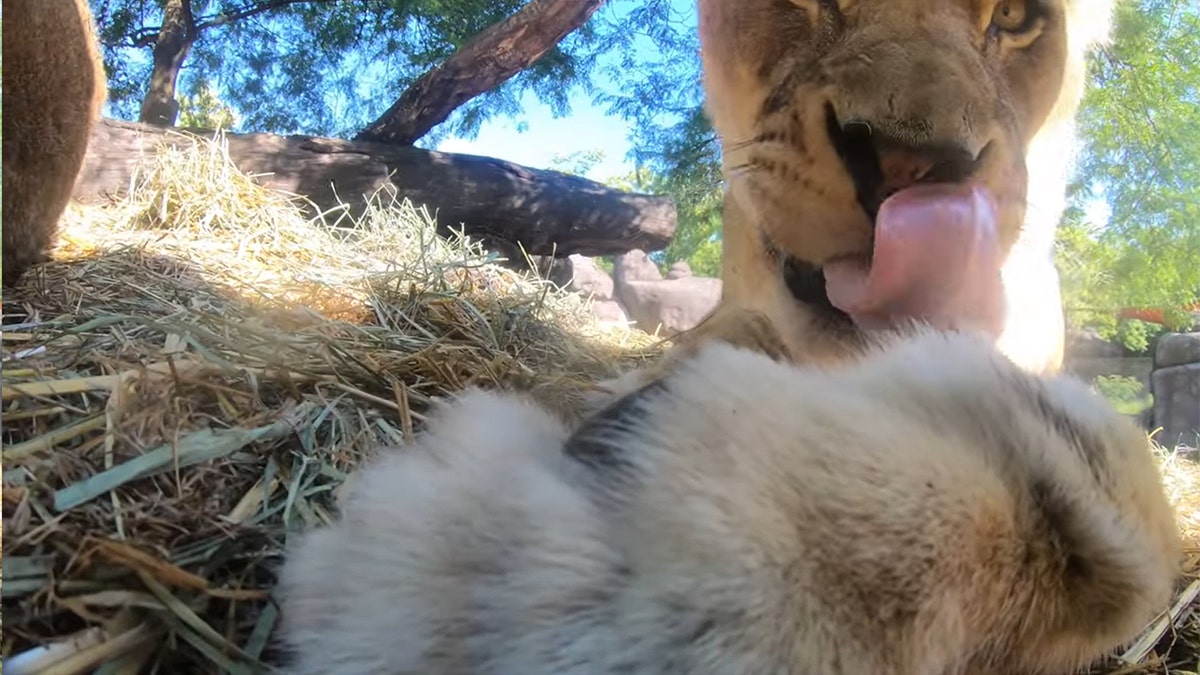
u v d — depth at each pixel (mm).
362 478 360
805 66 462
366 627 304
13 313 704
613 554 266
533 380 631
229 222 1101
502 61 1199
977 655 278
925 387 297
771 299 519
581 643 258
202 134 1326
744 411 275
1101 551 285
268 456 472
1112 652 405
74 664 328
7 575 342
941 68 415
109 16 1188
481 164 1432
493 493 298
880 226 382
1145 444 323
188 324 646
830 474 263
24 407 473
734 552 252
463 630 284
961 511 267
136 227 1072
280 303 814
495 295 969
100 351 582
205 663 352
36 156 834
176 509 407
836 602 254
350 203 1387
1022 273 495
